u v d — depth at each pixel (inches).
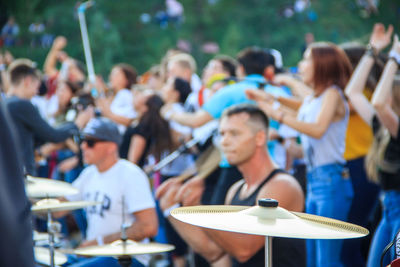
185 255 272.1
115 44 1295.5
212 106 236.2
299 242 148.4
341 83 201.9
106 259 172.1
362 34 1338.6
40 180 176.1
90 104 328.2
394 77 186.9
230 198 164.2
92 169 209.3
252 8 1505.9
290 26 1441.9
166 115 252.2
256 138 155.8
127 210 199.2
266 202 110.4
